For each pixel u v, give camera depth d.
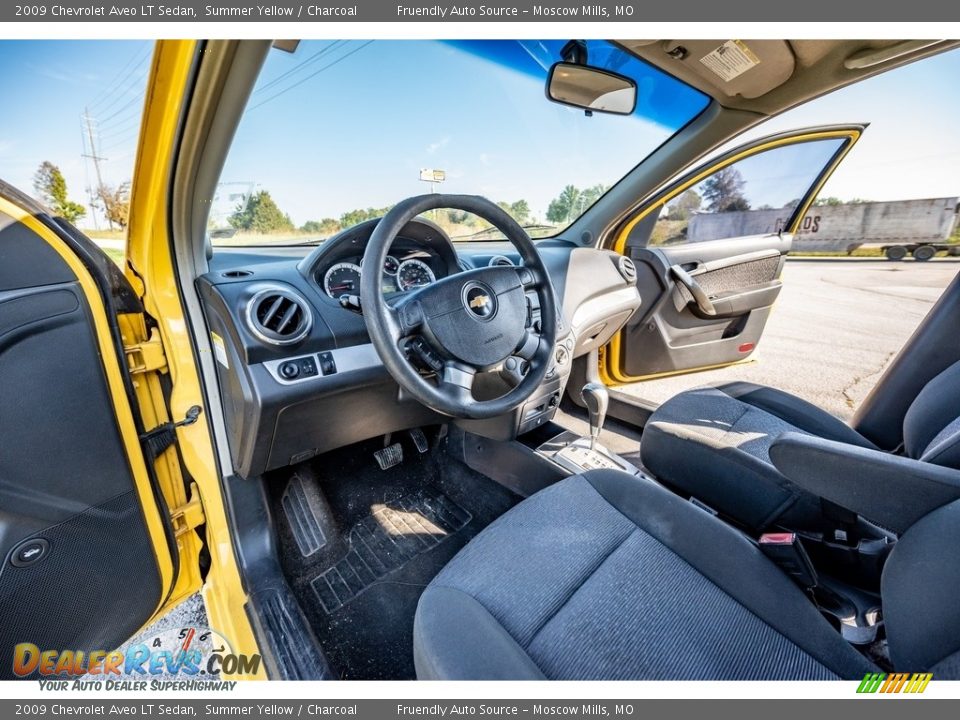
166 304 0.98
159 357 0.99
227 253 1.20
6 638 0.79
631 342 1.97
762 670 0.65
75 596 0.86
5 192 0.72
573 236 1.93
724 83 1.32
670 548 0.85
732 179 1.77
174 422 1.03
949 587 0.56
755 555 0.81
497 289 0.99
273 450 1.04
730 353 2.12
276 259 1.24
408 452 1.62
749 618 0.73
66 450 0.81
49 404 0.78
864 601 0.93
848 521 0.94
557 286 1.42
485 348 0.93
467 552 0.86
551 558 0.83
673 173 1.66
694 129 1.53
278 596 1.03
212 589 1.07
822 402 2.15
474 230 1.56
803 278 4.26
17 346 0.74
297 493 1.36
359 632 1.13
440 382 0.90
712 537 0.85
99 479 0.85
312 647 0.94
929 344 1.20
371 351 1.04
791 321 3.26
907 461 0.70
